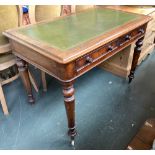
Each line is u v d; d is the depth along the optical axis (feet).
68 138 4.59
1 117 5.18
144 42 6.88
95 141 4.50
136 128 4.82
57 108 5.48
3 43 4.43
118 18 4.93
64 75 3.31
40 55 3.57
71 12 5.68
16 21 4.50
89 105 5.56
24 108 5.48
